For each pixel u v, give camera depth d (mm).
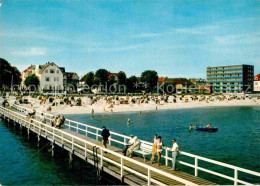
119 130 40562
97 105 71125
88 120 50938
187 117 58750
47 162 21312
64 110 61125
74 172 18750
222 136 36219
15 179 17531
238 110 78938
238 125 47594
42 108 59875
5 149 25547
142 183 11609
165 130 40812
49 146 25109
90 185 15891
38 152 24422
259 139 33906
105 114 60750
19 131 35156
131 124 46688
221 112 71875
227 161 23672
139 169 13547
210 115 63812
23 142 28625
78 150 17938
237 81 168375
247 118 58469
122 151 16484
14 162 21328
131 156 16062
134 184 11477
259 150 27844
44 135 24312
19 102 64625
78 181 16859
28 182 17000
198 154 26047
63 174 18375
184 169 20922
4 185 16359
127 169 12414
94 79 111812
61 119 29000
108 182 14188
